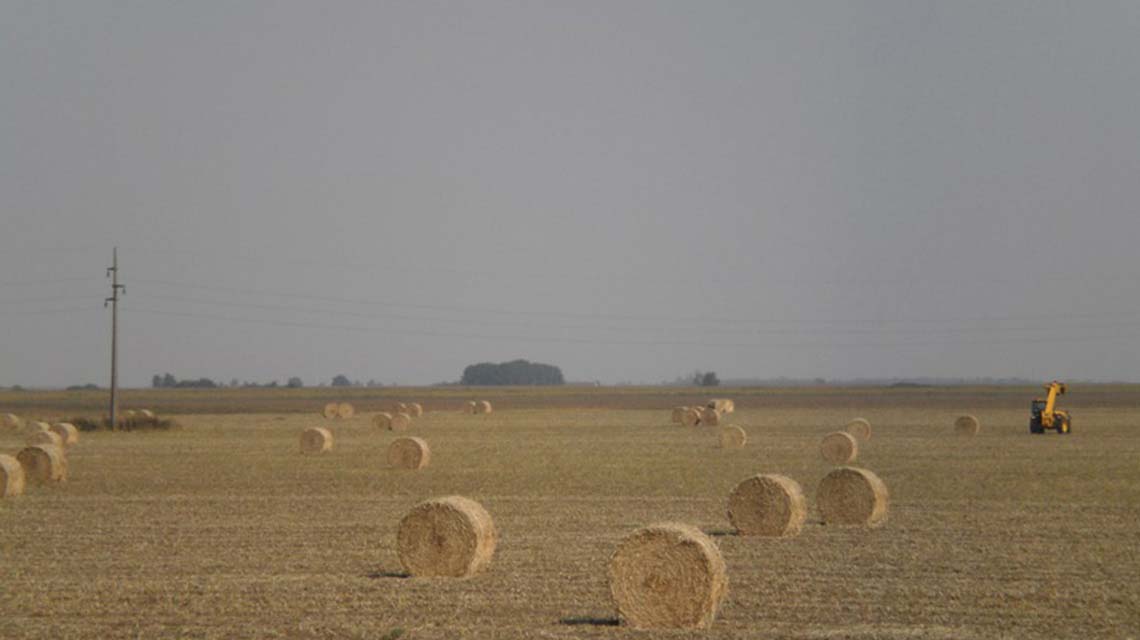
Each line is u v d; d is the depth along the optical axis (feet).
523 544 320.09
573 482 501.15
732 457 644.69
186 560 296.30
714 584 215.72
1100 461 594.24
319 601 240.73
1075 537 327.06
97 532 349.20
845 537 329.31
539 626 217.97
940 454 651.66
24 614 230.68
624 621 218.59
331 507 414.00
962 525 353.92
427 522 271.28
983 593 245.24
